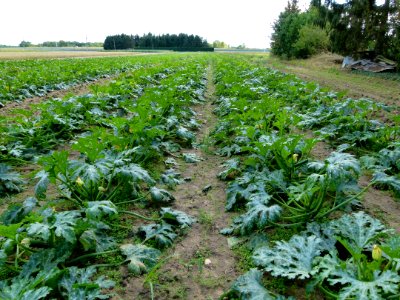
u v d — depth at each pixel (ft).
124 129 22.53
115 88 36.86
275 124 19.49
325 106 30.66
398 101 39.40
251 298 9.07
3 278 10.44
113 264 11.09
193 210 15.23
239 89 37.50
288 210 14.34
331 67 94.58
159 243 12.36
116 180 16.90
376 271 8.27
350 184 13.30
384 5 73.31
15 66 72.90
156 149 20.33
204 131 28.58
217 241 12.85
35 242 10.96
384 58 77.66
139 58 128.77
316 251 9.79
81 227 10.43
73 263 11.05
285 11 151.43
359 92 47.14
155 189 15.26
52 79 50.47
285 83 43.75
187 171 19.70
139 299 9.98
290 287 10.19
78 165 13.23
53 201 14.11
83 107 28.58
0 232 9.49
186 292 10.30
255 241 12.34
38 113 32.19
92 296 9.05
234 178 18.35
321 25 105.70
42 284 9.35
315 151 22.84
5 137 22.52
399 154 17.76
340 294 7.90
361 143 22.85
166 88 36.94
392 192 16.52
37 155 21.07
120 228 13.41
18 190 16.61
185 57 155.63
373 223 10.93
